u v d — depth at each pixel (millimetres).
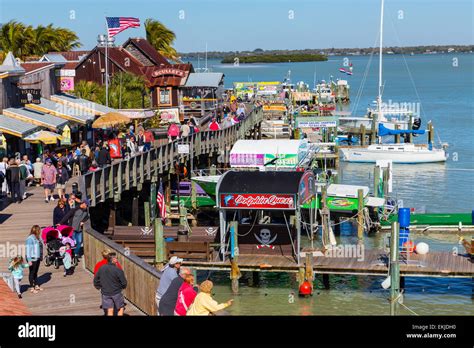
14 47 80312
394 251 26062
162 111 60500
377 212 38469
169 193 40344
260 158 37531
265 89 107375
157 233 27609
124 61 70875
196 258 28344
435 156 60125
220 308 14820
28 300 18719
